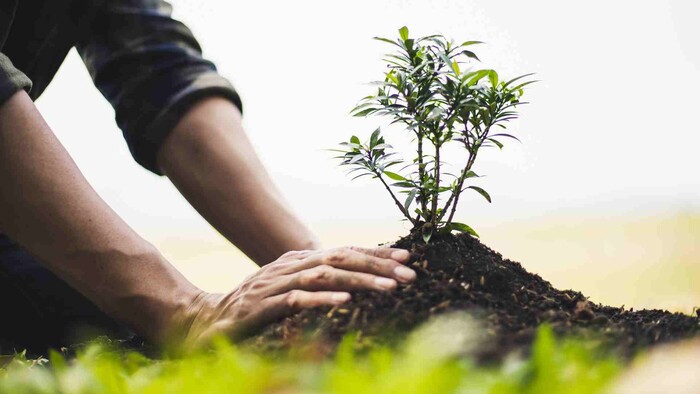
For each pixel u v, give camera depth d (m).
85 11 1.36
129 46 1.36
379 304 1.09
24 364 1.20
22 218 1.16
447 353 0.95
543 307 1.14
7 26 1.28
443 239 1.21
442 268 1.16
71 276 1.18
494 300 1.12
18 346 1.40
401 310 1.08
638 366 0.85
